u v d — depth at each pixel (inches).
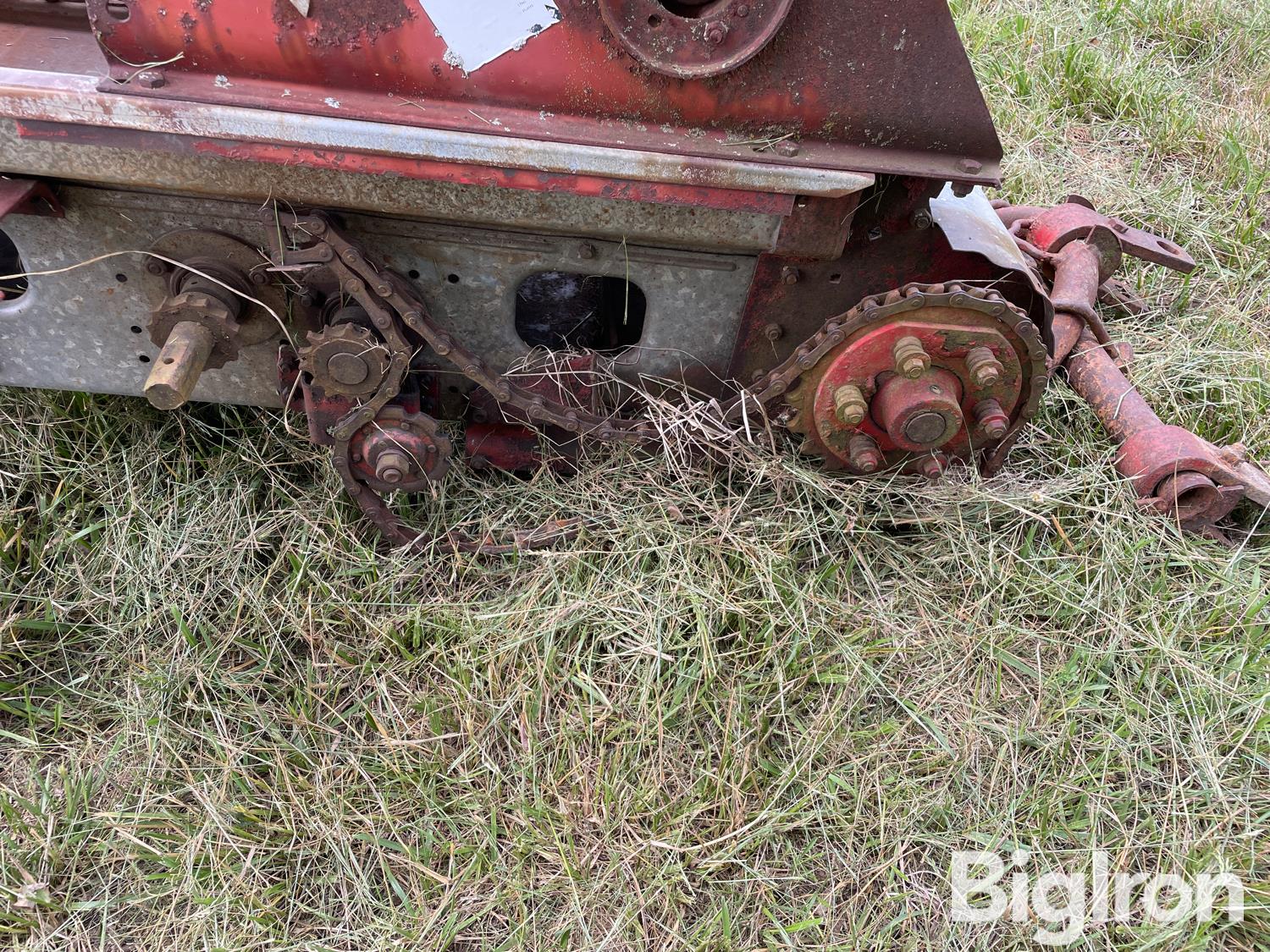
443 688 32.2
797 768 30.5
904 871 29.2
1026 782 30.7
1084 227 45.5
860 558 34.5
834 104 27.8
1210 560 35.7
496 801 30.1
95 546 35.3
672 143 27.6
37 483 36.4
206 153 26.9
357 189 28.2
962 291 30.4
